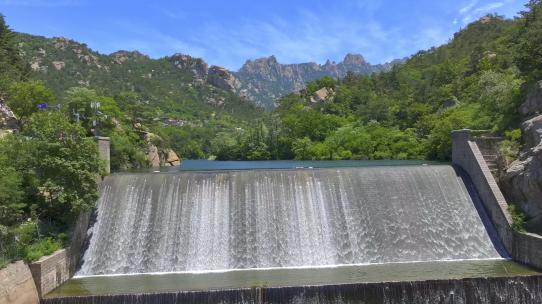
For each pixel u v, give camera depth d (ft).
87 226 104.27
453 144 127.44
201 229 104.37
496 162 120.26
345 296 80.64
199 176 111.65
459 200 114.11
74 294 82.23
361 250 103.40
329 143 335.88
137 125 241.55
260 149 383.86
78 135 102.01
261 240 103.55
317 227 106.32
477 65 370.53
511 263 98.84
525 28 231.50
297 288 80.18
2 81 173.68
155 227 104.32
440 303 82.02
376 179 115.44
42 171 96.89
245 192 109.70
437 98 363.76
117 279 92.94
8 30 242.78
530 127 115.75
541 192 101.65
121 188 109.91
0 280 73.05
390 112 380.58
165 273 97.30
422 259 103.04
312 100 541.34
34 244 88.17
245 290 79.87
